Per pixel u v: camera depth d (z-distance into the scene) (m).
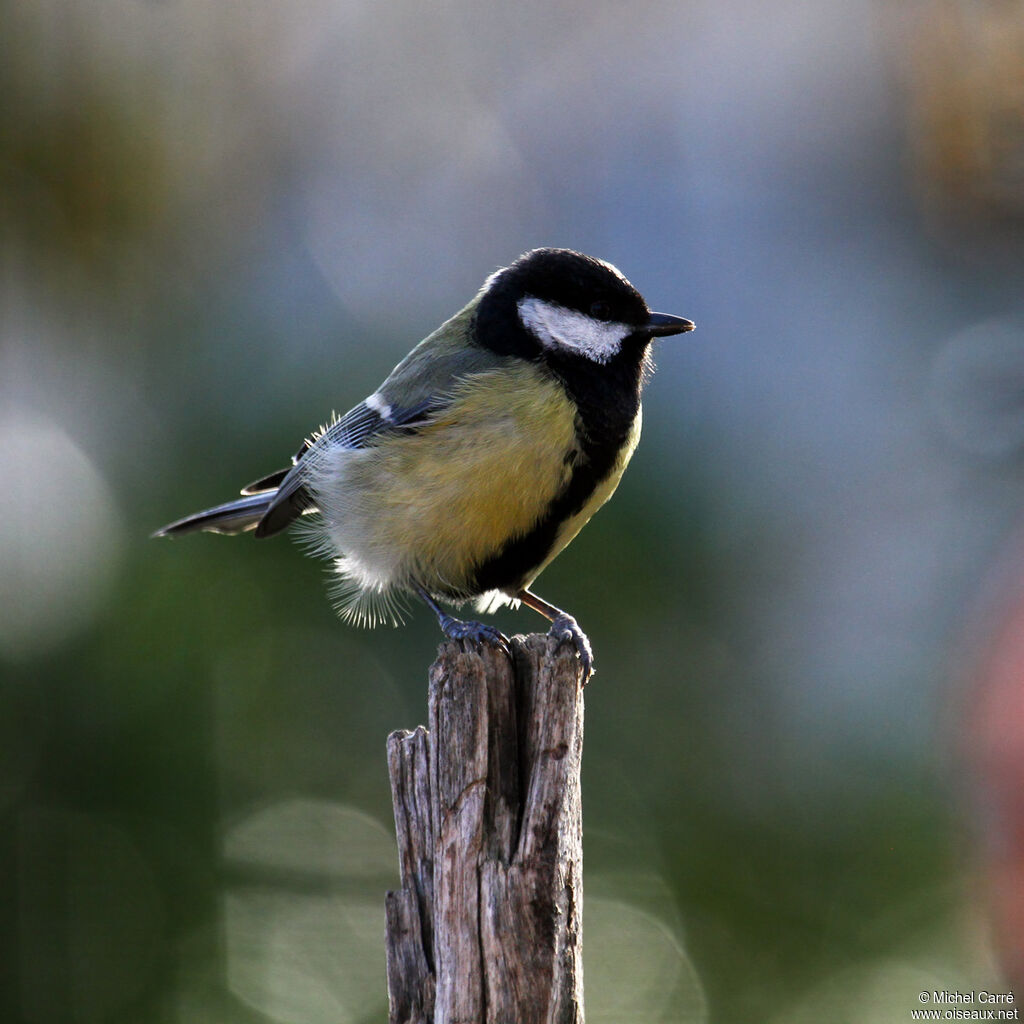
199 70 13.39
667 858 9.93
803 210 14.64
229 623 9.87
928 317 13.00
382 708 10.07
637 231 15.37
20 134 11.33
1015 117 10.88
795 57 15.33
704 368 13.82
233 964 9.50
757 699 10.73
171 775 9.57
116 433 11.05
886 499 12.27
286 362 11.40
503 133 15.92
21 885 9.23
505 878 4.96
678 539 10.87
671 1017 9.10
